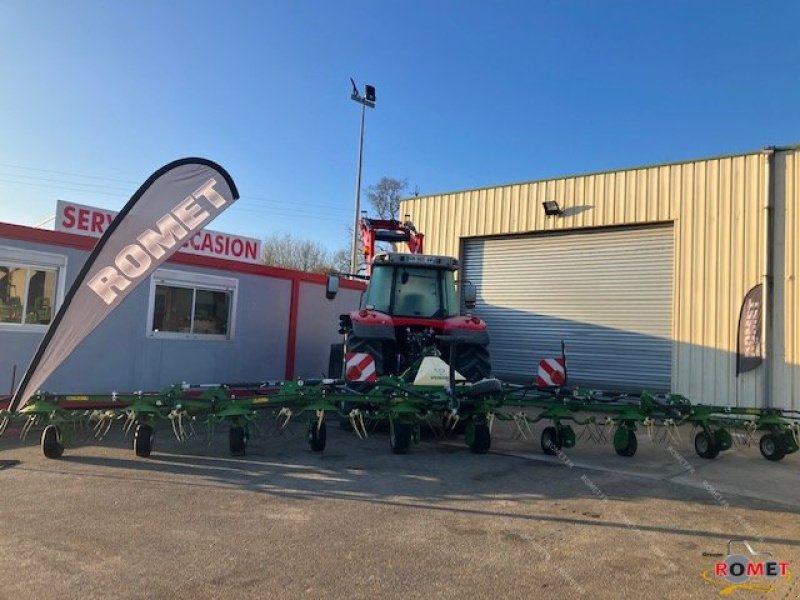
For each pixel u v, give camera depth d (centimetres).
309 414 728
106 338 1034
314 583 371
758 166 1129
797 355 1062
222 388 740
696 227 1194
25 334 929
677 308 1203
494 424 1025
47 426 680
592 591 368
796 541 465
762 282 1103
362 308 1029
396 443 747
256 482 603
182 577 373
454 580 380
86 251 1002
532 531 477
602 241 1345
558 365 839
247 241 1503
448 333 927
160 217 689
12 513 489
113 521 474
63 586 356
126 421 716
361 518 498
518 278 1466
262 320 1302
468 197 1537
